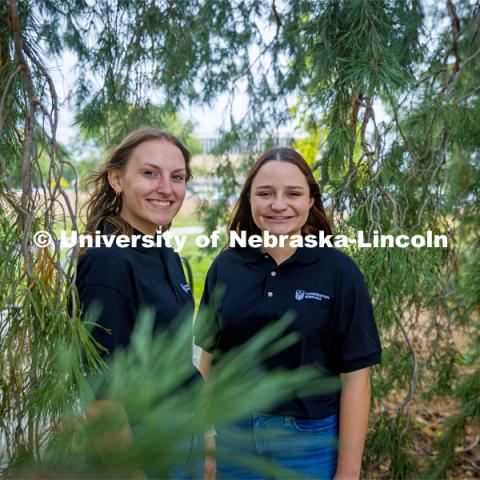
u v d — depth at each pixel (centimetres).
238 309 151
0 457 38
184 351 44
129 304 121
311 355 148
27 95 122
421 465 277
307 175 158
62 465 33
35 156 112
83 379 77
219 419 34
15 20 124
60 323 91
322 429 143
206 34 285
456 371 285
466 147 235
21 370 91
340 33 187
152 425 34
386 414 250
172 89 290
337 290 149
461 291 276
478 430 316
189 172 152
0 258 102
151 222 137
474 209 256
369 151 196
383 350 265
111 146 259
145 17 242
